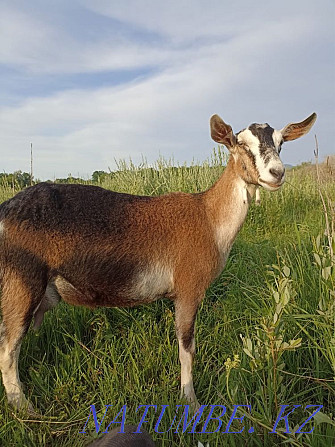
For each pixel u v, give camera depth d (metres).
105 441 0.59
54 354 1.28
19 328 1.09
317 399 1.07
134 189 2.48
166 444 0.96
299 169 4.13
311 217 2.73
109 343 1.31
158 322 1.46
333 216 1.15
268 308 1.34
